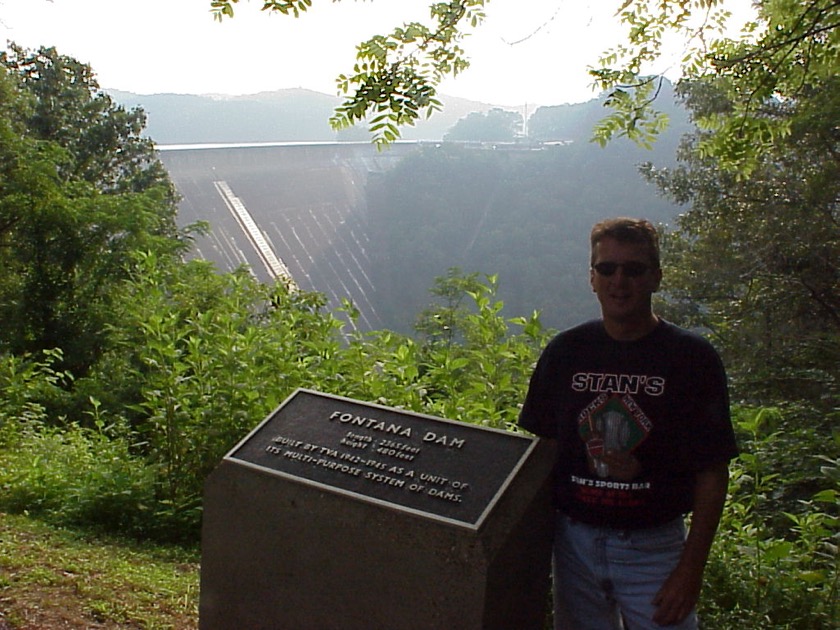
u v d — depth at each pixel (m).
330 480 3.13
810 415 8.73
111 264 18.61
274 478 3.21
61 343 18.27
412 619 2.84
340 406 3.51
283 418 3.55
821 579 3.95
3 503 6.28
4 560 4.50
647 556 2.61
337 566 3.02
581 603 2.77
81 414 10.97
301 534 3.11
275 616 3.19
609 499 2.62
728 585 4.05
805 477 5.51
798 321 14.55
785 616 3.91
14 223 18.67
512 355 5.34
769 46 5.57
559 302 85.38
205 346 6.45
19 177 18.45
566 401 2.71
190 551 5.56
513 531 2.77
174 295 12.60
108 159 35.06
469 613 2.71
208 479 3.38
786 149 13.70
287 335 6.69
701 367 2.54
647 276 2.58
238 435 6.06
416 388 5.51
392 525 2.90
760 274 15.27
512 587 2.82
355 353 6.17
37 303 18.44
